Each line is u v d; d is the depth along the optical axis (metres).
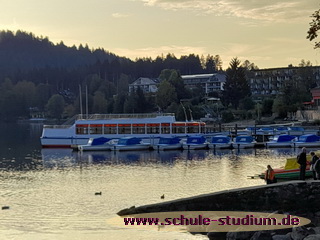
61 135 103.50
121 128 103.12
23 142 123.12
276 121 155.62
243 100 189.00
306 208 33.03
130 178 58.91
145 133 103.38
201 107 193.00
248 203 34.25
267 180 43.28
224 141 98.25
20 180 58.84
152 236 33.28
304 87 184.12
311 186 33.06
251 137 99.44
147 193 48.59
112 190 50.78
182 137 103.38
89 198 46.78
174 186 52.22
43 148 103.31
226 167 67.62
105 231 34.78
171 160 78.00
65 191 50.81
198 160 77.50
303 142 98.69
